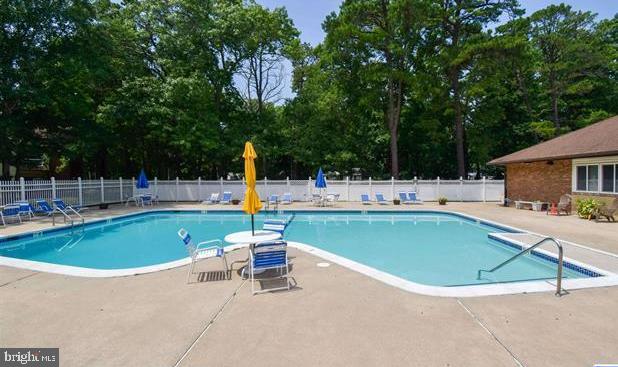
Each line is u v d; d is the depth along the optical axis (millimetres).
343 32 25750
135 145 29547
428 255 10328
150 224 16609
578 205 15383
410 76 26797
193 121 25984
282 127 33375
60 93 22625
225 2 30000
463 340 4051
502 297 5438
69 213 17672
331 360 3629
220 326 4477
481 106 32125
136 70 25953
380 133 34688
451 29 30062
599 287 5875
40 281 6414
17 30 19719
